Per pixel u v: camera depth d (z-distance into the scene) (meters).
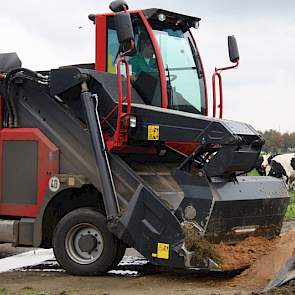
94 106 10.01
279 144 52.88
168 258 9.12
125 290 8.90
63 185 10.26
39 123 10.66
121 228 9.49
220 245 9.22
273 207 10.04
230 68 11.02
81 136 10.30
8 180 10.84
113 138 9.96
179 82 11.09
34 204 10.61
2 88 10.93
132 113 9.79
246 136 9.23
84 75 10.07
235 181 9.50
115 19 9.48
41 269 11.12
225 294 8.24
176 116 9.49
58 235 10.22
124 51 9.77
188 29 11.65
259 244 9.70
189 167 9.30
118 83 9.76
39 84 10.70
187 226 9.01
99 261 9.98
